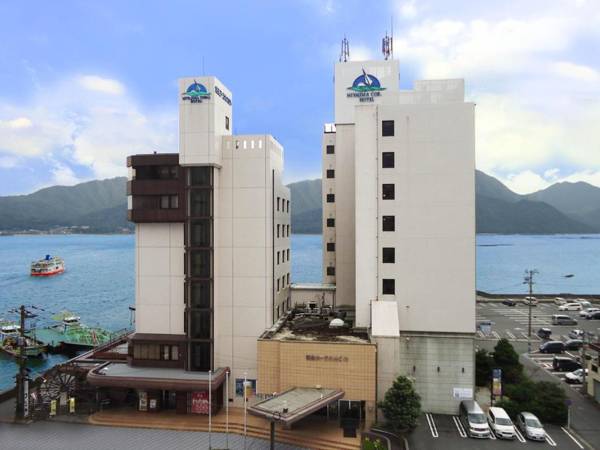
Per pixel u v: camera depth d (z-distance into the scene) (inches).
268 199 1888.5
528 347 2805.1
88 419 1717.5
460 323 1809.8
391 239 1868.8
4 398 1923.0
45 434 1583.4
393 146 1871.3
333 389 1635.1
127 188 1919.3
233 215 1900.8
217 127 1866.4
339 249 2383.1
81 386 1829.5
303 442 1510.8
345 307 2365.9
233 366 1875.0
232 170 1907.0
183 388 1701.5
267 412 1390.3
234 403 1846.7
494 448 1460.4
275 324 1945.1
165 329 1899.6
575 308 4279.0
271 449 1382.9
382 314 1779.0
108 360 2188.7
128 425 1660.9
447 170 1834.4
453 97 1945.1
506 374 2028.8
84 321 4537.4
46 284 7293.3
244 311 1884.8
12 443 1508.4
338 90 2385.6
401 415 1509.6
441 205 1835.6
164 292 1904.5
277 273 2052.2
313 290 2412.6
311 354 1663.4
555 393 1720.0
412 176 1856.5
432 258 1836.9
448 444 1489.9
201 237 1859.0
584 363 2049.7
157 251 1913.1
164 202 1898.4
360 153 1897.1
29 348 3193.9
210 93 1825.8
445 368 1787.6
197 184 1861.5
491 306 4557.1
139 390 1787.6
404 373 1803.6
